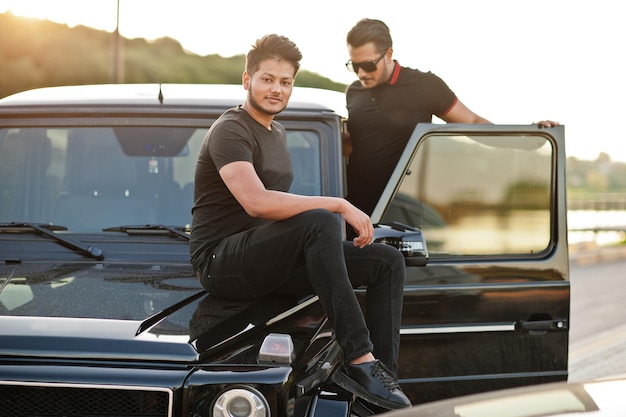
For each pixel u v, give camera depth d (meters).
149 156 4.14
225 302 3.42
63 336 2.94
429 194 4.34
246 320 3.21
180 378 2.85
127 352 2.90
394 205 4.29
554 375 4.38
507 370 4.32
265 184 3.69
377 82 4.82
